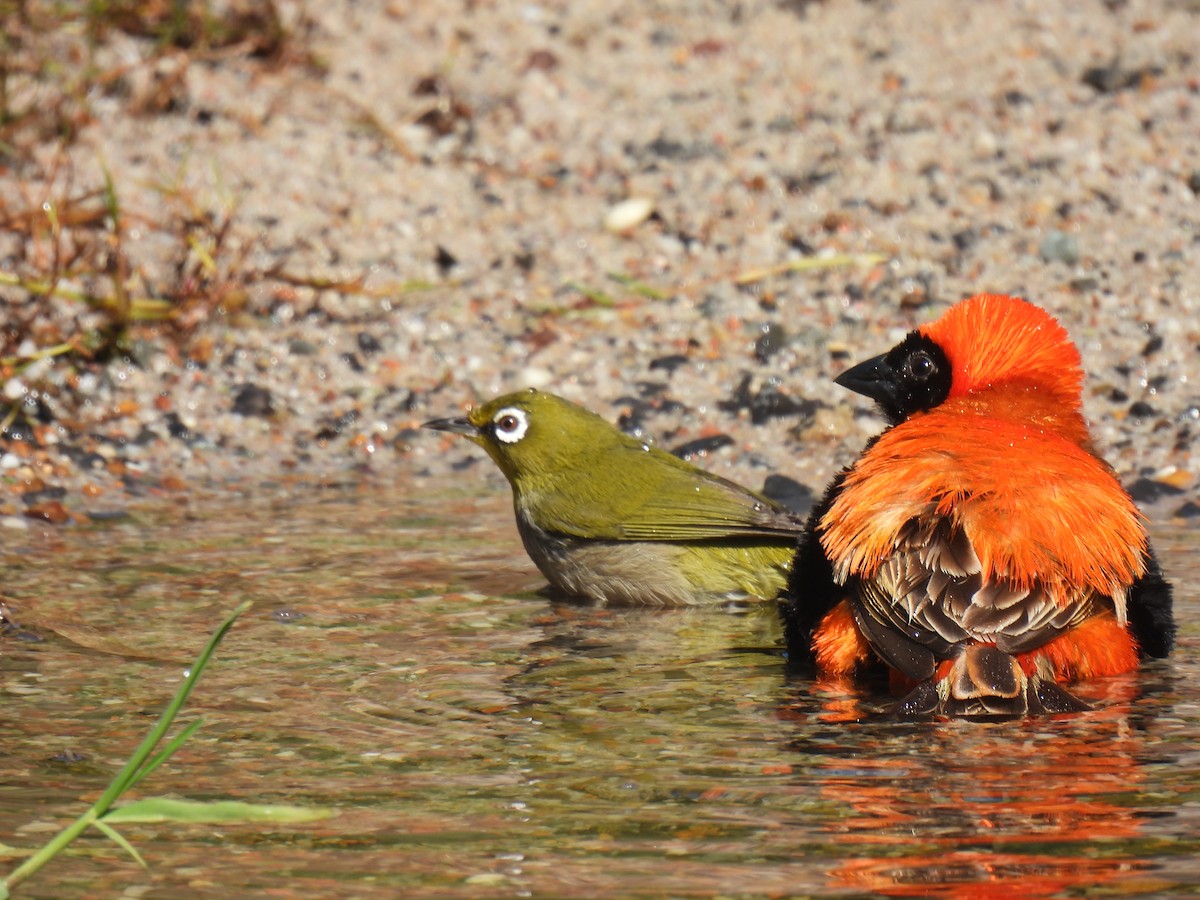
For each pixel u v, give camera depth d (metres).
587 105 20.95
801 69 21.75
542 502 11.05
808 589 9.16
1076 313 16.33
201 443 14.65
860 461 8.98
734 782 7.23
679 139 19.94
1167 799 6.95
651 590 10.78
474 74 21.56
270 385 15.65
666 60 22.12
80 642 9.52
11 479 13.48
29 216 16.66
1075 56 21.52
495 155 19.81
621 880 6.16
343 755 7.65
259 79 20.72
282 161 19.06
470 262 17.72
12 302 16.16
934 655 8.01
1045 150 19.22
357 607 10.38
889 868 6.23
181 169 17.39
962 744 7.70
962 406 9.18
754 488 13.58
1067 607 8.04
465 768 7.47
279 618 10.09
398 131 20.12
